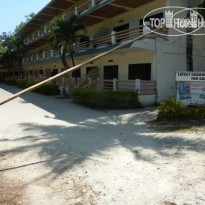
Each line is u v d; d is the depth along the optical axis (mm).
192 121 6848
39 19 27609
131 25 15297
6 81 31141
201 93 7484
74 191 2820
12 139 5508
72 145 4879
